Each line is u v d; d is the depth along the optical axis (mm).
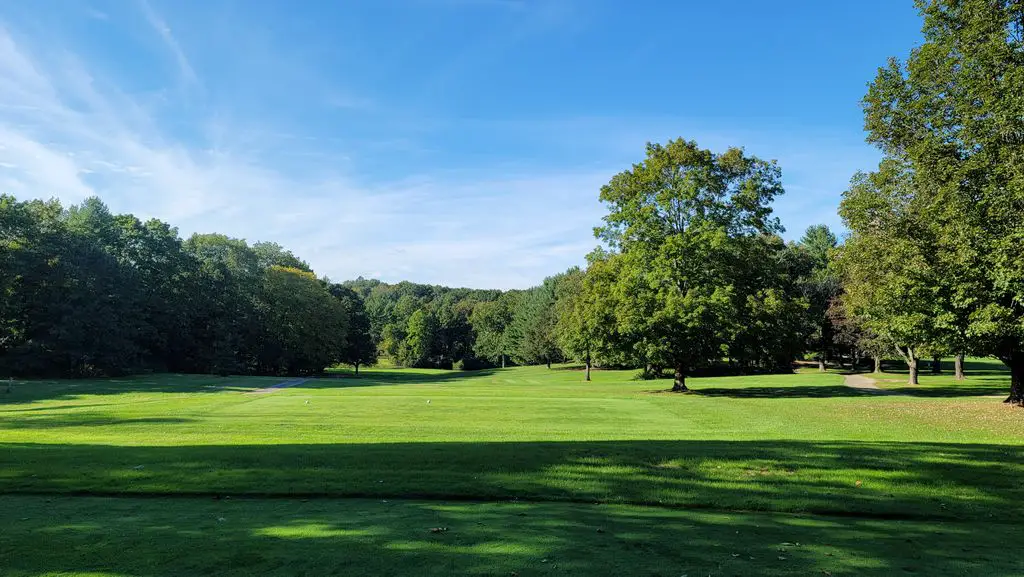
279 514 7223
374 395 32438
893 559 5719
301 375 74500
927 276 20656
